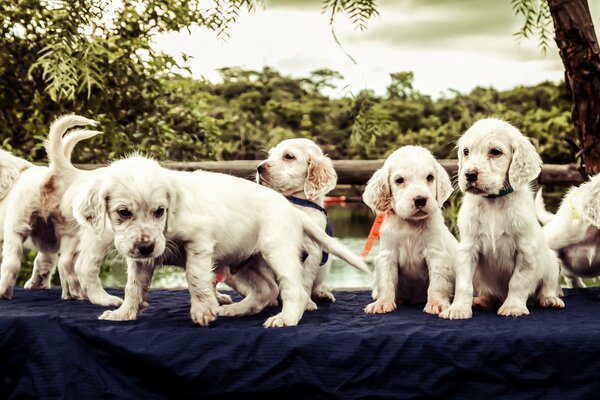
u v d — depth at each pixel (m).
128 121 2.21
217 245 1.14
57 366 0.98
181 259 1.14
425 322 1.11
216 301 1.11
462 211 1.26
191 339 1.01
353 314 1.23
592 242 1.41
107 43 1.99
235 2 1.40
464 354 1.00
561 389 1.00
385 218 1.31
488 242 1.23
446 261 1.28
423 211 1.24
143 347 1.00
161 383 1.01
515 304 1.20
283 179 1.50
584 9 1.50
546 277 1.28
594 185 1.32
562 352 1.00
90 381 0.99
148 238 1.03
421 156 1.29
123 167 1.07
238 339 1.01
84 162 2.18
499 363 1.00
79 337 1.01
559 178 1.87
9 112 2.14
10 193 1.42
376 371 1.00
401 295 1.36
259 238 1.17
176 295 1.45
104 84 2.02
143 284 1.16
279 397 1.00
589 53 1.49
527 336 1.01
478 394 1.00
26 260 1.94
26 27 2.03
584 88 1.50
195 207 1.12
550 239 1.44
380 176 1.31
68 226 1.36
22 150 2.10
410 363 1.00
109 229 1.30
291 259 1.16
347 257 1.21
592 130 1.51
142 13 2.08
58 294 1.44
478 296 1.32
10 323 1.01
